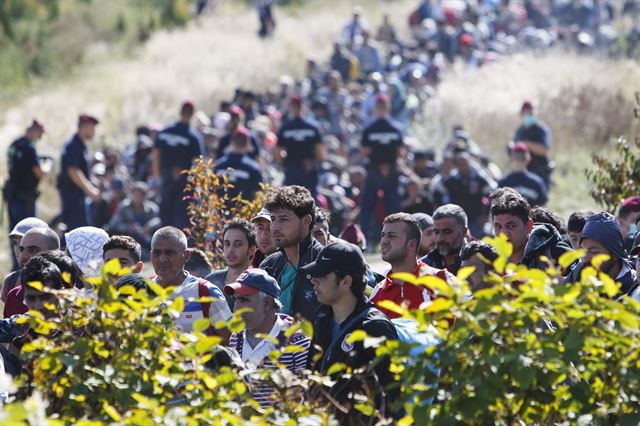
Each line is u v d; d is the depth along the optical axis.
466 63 93.06
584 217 24.16
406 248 21.11
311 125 48.94
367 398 15.02
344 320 17.30
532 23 116.31
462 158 44.75
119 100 92.94
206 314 20.53
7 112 93.19
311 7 144.62
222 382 14.84
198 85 96.75
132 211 51.84
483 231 44.59
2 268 46.78
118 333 15.13
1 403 15.58
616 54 99.38
